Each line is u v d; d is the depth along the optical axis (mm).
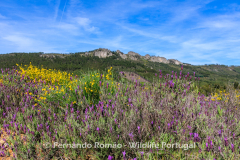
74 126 2664
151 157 2057
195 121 2611
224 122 2740
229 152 1912
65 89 4211
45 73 7340
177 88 4016
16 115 3074
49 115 3223
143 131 2428
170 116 2686
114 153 2186
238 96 4023
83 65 156375
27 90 4102
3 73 5957
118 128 2553
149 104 3080
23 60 145125
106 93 3844
